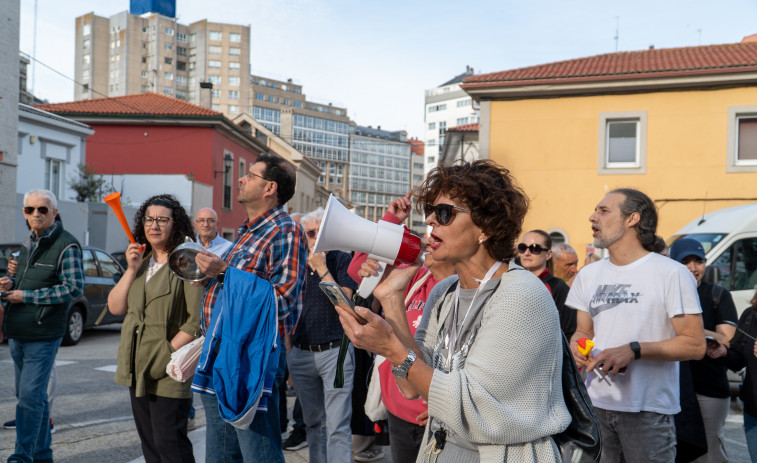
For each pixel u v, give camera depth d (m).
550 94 16.92
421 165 179.00
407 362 1.71
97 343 11.30
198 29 130.38
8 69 15.91
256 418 2.91
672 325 3.02
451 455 1.88
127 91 123.94
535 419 1.68
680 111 16.20
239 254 3.16
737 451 5.63
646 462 2.96
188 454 3.39
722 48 19.08
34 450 4.17
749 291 8.87
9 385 7.06
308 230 4.78
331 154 157.12
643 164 16.39
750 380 3.60
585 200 16.67
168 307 3.38
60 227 4.46
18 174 19.25
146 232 3.63
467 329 1.86
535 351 1.69
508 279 1.80
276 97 147.00
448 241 1.88
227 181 30.23
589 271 3.35
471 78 17.52
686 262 4.21
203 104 41.72
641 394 2.97
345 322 1.74
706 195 15.95
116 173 28.34
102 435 5.35
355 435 4.84
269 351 2.85
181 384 3.34
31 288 4.25
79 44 128.25
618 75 16.23
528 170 17.05
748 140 16.00
